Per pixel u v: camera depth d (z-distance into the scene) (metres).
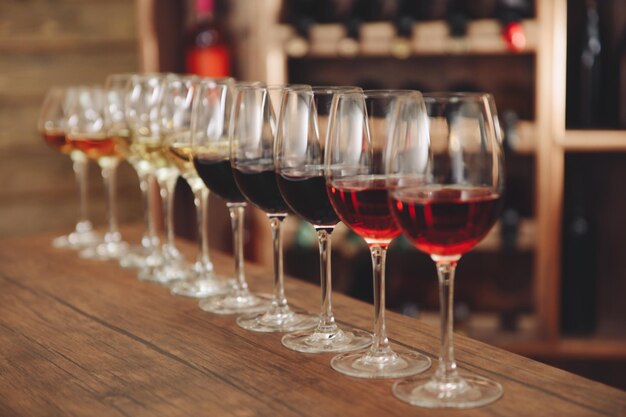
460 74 2.91
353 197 0.92
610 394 0.86
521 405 0.84
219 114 1.18
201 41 2.88
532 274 3.02
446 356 0.88
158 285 1.38
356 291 3.06
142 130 1.37
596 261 2.95
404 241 2.88
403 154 0.83
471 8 2.83
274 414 0.85
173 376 0.97
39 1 2.80
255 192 1.10
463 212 0.81
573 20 2.74
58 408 0.89
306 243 2.81
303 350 1.03
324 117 1.01
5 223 2.85
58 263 1.55
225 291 1.32
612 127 2.73
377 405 0.85
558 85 2.56
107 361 1.03
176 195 3.10
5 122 2.81
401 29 2.62
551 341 2.72
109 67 2.92
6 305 1.29
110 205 1.70
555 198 2.63
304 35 2.69
